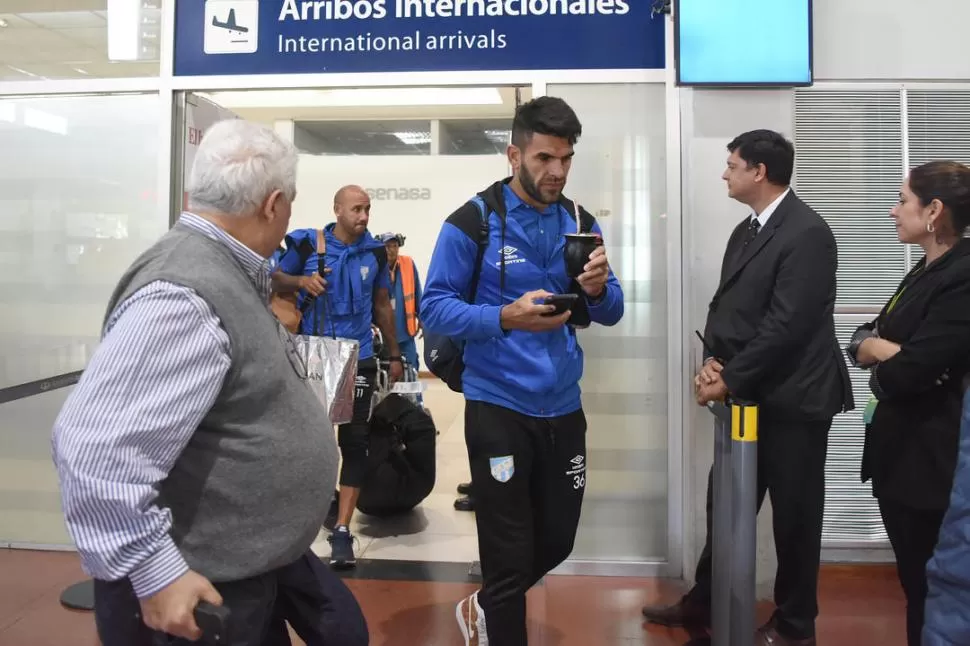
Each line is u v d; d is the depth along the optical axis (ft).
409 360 16.51
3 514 12.41
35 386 9.93
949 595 4.69
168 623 3.98
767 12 10.51
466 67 11.25
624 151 11.27
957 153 11.33
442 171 33.73
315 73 11.43
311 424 4.78
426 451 13.79
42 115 12.28
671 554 11.22
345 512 11.76
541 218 7.33
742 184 8.39
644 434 11.41
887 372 6.73
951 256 6.73
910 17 11.19
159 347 4.01
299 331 12.16
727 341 8.38
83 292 12.35
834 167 11.44
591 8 11.11
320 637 5.56
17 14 12.08
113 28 11.98
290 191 4.90
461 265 7.16
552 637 9.37
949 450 6.59
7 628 9.46
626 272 11.35
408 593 10.71
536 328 6.64
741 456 6.76
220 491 4.41
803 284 7.78
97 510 3.83
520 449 7.18
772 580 10.75
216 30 11.59
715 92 10.86
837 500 11.74
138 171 12.12
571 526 7.72
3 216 12.45
